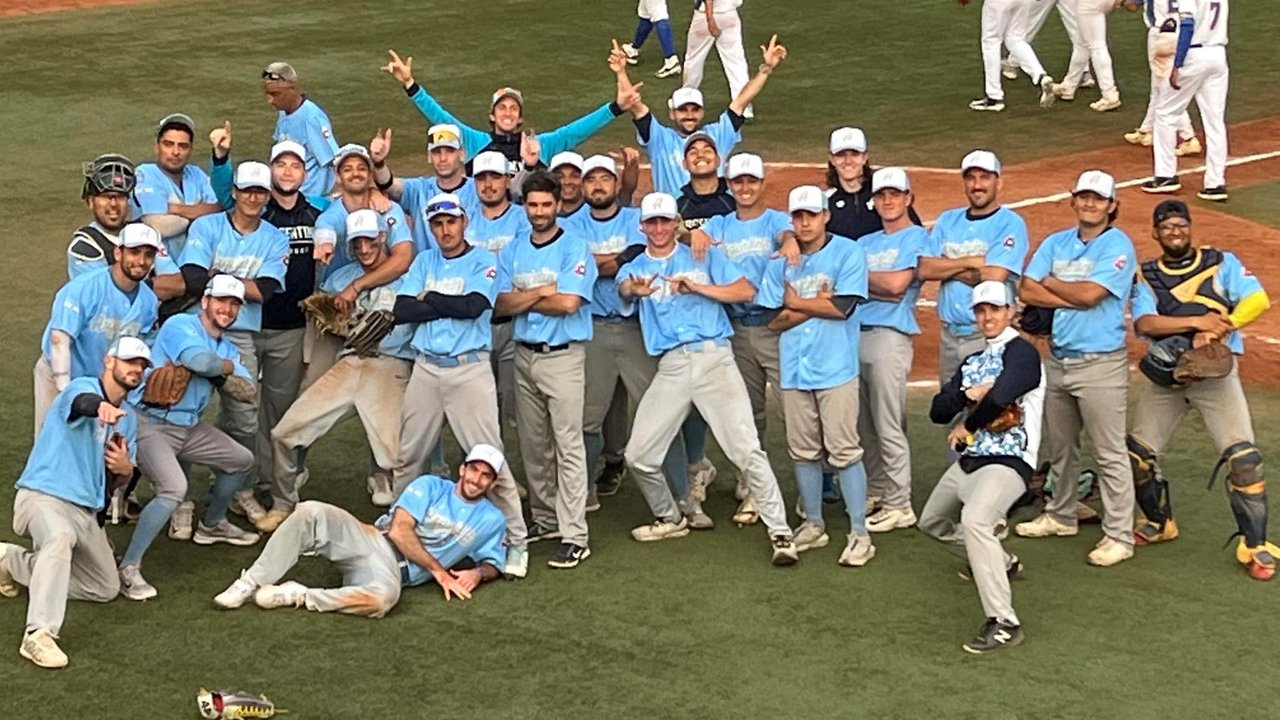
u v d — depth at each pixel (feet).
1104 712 28.73
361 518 36.65
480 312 33.99
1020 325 35.22
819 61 76.02
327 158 41.98
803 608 32.48
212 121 66.80
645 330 34.94
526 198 34.40
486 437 34.76
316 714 28.66
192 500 37.60
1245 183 59.21
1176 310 33.91
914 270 35.40
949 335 36.04
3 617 31.71
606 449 38.19
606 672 30.07
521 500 37.83
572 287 34.17
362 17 84.07
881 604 32.65
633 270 35.01
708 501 37.93
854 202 36.58
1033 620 31.96
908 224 35.88
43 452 31.07
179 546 35.32
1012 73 73.26
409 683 29.66
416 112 68.28
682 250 35.19
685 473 36.37
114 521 36.27
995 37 67.97
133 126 66.08
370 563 32.48
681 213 37.01
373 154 37.47
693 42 67.56
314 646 30.96
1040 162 61.67
